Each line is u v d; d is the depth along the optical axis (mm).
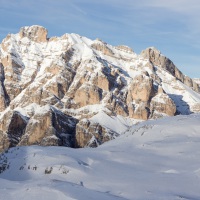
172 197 42625
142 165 59406
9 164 65125
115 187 48438
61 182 44781
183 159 60375
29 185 44031
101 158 63656
